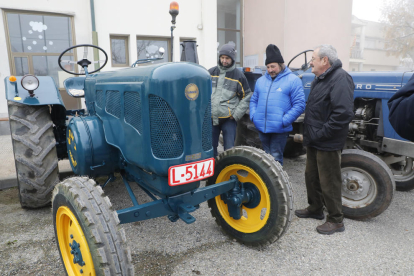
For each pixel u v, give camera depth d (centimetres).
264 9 1056
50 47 666
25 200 261
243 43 1127
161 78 157
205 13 817
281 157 307
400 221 265
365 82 297
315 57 234
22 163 249
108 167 228
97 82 228
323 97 232
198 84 166
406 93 147
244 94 317
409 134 151
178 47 805
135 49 748
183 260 205
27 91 261
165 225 255
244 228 224
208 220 265
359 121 304
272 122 291
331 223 245
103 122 214
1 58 614
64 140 297
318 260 206
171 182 166
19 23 628
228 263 202
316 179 258
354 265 200
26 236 234
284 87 286
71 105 705
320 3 1071
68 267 173
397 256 211
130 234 239
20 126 251
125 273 144
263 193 215
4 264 200
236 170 229
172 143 165
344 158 268
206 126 176
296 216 275
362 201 264
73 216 152
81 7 676
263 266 199
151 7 751
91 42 696
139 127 171
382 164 251
